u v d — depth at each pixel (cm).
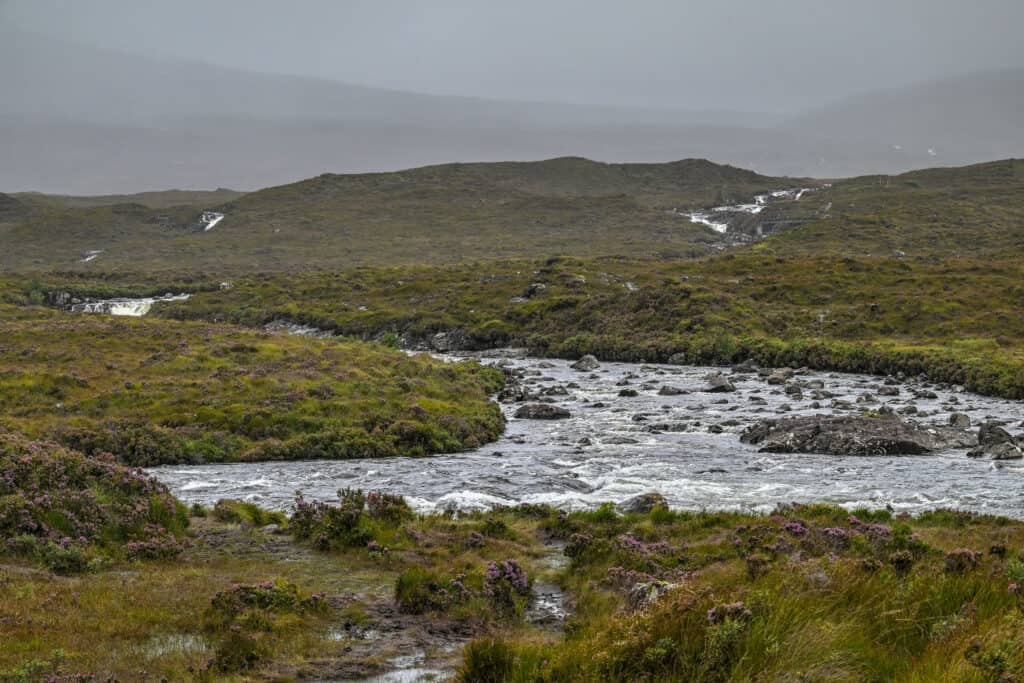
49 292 15212
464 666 1108
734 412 5528
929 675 831
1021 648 826
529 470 3584
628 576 1683
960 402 5894
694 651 920
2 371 4872
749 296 11731
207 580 1717
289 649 1303
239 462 3831
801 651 890
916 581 1204
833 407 5662
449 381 5703
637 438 4534
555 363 9338
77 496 2067
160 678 1147
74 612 1412
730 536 2069
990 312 9594
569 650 1002
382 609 1556
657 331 10256
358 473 3516
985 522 2342
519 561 1964
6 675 1084
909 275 12144
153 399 4516
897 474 3447
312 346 6425
